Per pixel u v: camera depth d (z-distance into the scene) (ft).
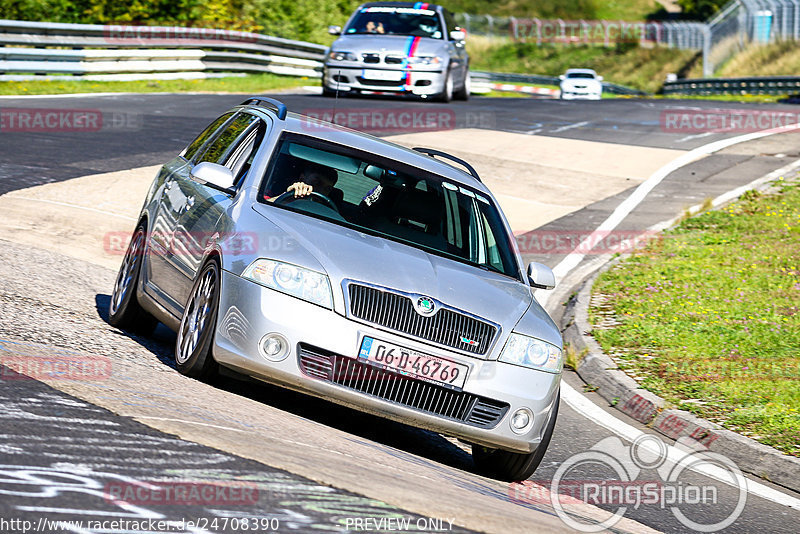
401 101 299.58
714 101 376.89
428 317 67.31
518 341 69.62
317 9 459.32
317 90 337.93
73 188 150.20
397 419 67.15
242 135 86.33
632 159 231.09
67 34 282.36
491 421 68.59
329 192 78.07
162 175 95.71
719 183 211.00
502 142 238.68
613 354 112.68
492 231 83.51
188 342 71.61
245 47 350.02
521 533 49.32
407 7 311.88
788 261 150.30
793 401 97.40
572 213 183.93
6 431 48.11
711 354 112.47
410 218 78.95
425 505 49.70
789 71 625.41
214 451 50.93
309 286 66.54
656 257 155.43
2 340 68.28
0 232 119.24
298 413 72.74
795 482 81.92
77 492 41.42
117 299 90.07
